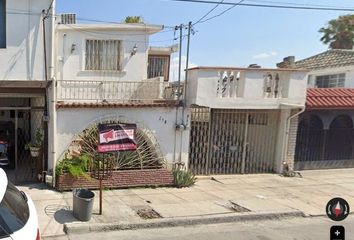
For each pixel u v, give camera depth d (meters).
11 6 9.51
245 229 7.51
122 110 10.20
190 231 7.25
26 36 9.67
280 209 8.72
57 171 9.34
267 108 11.62
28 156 11.22
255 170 12.77
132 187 10.08
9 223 3.25
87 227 6.91
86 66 13.10
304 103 12.17
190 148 11.75
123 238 6.68
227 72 11.07
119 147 9.12
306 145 13.38
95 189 9.63
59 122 9.60
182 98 11.20
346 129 13.95
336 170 13.68
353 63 17.08
